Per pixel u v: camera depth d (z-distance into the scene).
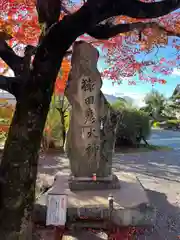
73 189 3.67
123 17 3.37
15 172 1.98
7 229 1.96
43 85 2.04
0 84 2.07
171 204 4.23
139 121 11.09
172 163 7.80
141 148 10.80
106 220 3.03
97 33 2.73
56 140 10.23
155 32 3.06
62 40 2.06
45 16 2.36
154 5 2.07
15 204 1.97
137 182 4.15
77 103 3.76
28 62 2.16
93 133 3.78
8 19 3.35
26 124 2.00
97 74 3.76
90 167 3.79
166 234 3.19
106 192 3.60
